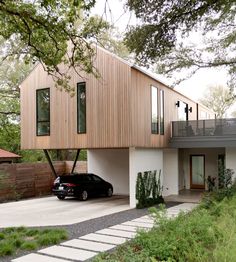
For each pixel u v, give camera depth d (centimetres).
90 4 854
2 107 2672
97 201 1705
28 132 1811
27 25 961
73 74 1616
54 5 914
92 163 2066
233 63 1439
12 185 1769
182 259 559
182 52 1424
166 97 1877
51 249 777
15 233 914
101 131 1516
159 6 1022
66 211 1392
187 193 1988
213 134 1731
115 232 962
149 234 679
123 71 1456
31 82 1805
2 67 2611
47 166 2008
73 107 1623
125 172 1969
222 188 1460
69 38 1073
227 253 527
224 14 1199
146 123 1586
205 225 723
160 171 1780
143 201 1530
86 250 766
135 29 1105
